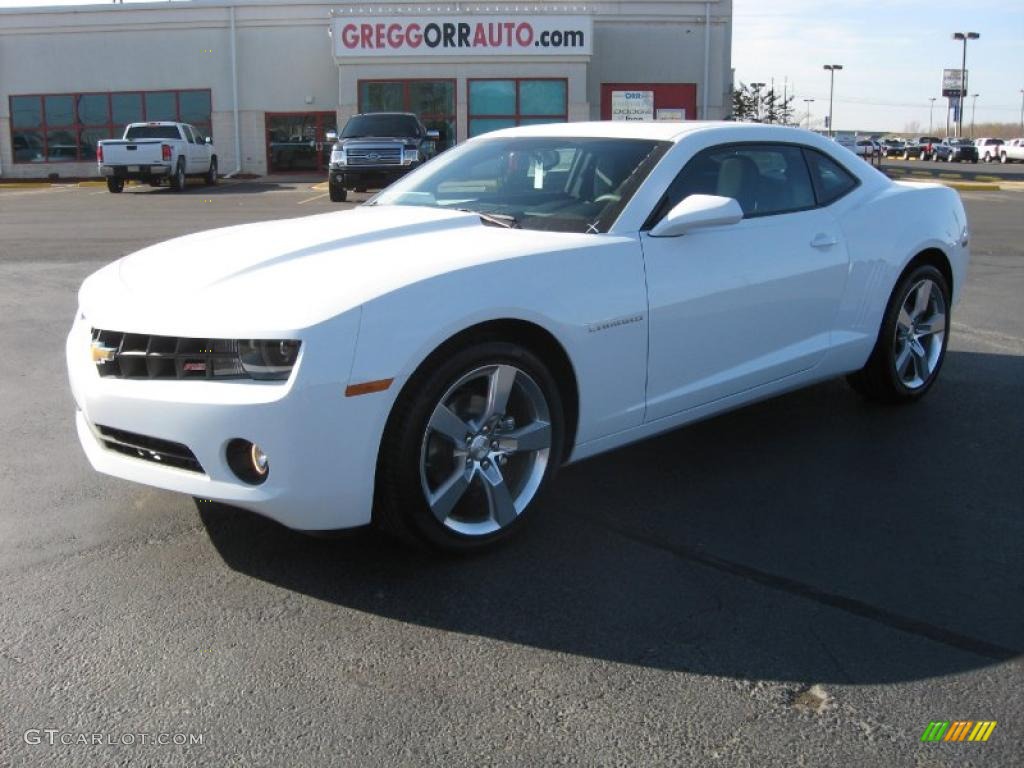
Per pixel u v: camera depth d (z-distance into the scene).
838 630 3.09
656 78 32.06
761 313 4.45
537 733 2.56
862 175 5.27
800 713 2.65
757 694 2.74
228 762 2.44
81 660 2.89
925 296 5.49
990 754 2.48
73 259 11.34
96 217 17.22
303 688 2.76
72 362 3.58
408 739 2.53
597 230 3.92
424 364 3.28
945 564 3.57
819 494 4.25
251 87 32.06
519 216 4.14
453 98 30.36
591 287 3.71
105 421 3.33
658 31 31.77
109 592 3.31
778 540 3.77
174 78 32.06
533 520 3.95
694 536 3.81
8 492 4.21
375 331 3.12
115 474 3.44
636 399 3.98
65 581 3.39
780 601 3.28
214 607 3.22
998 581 3.44
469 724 2.60
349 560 3.57
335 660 2.90
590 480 4.42
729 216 3.95
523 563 3.56
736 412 5.50
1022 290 9.42
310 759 2.45
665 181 4.15
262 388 3.06
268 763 2.44
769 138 4.77
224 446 3.11
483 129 30.55
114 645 2.98
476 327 3.42
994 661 2.92
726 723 2.60
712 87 32.16
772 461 4.68
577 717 2.63
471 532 3.52
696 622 3.14
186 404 3.12
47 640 3.00
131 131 26.11
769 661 2.91
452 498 3.44
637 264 3.89
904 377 5.53
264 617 3.15
